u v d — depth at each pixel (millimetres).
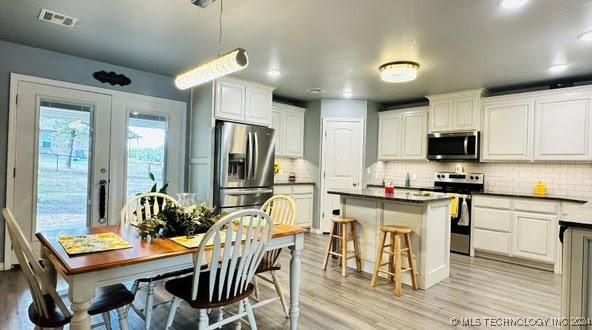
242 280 1841
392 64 3631
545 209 3750
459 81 4250
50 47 3414
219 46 3264
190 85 2389
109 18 2680
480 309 2662
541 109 4074
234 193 4145
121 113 4043
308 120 5879
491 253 4219
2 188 3324
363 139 5648
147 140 4270
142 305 2602
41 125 3520
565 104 3904
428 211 3133
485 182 4812
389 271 3322
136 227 2217
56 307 1667
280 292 2502
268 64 3787
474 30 2729
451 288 3129
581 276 1756
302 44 3158
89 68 3793
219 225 1632
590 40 2863
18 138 3389
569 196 3912
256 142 4371
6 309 2432
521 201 3936
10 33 3039
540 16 2443
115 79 3982
